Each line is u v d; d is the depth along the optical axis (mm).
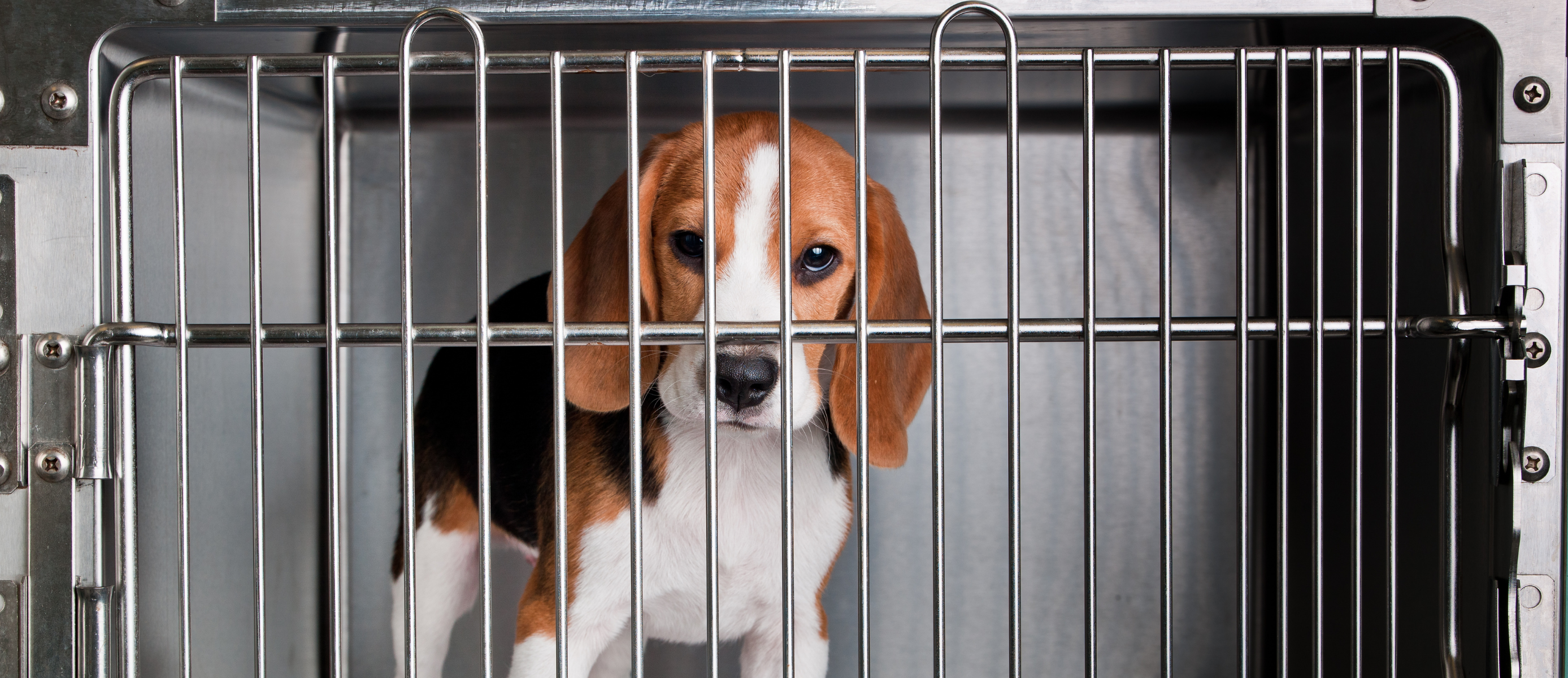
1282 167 876
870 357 1202
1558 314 912
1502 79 920
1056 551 1546
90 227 907
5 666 908
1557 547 913
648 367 1175
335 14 928
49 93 903
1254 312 1520
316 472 1535
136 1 916
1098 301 1539
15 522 906
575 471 1182
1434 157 1021
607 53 864
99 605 910
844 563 1528
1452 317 890
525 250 1523
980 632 1545
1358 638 878
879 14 947
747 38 1013
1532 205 914
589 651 1185
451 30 963
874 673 1548
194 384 1203
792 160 1145
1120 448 1550
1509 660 914
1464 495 972
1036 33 1000
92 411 898
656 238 1152
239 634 1322
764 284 1093
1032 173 1528
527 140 1517
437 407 1494
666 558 1175
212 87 1223
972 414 1548
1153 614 1547
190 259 1171
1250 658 1524
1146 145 1530
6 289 896
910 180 1522
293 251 1479
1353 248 876
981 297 1537
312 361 1531
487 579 862
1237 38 1016
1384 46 909
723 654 1505
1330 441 1301
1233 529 1532
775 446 1215
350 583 1534
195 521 1207
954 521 1545
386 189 1541
